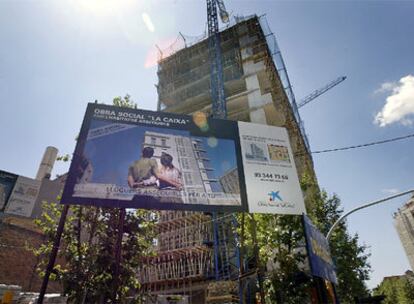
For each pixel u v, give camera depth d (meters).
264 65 50.09
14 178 30.36
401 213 79.12
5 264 24.81
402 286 53.31
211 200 12.38
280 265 15.74
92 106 13.29
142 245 16.20
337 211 21.97
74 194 11.02
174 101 59.88
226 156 13.77
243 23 56.91
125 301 15.53
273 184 13.56
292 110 51.69
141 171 12.20
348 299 20.84
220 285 25.94
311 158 50.16
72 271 14.02
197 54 60.47
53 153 50.41
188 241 43.19
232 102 50.22
